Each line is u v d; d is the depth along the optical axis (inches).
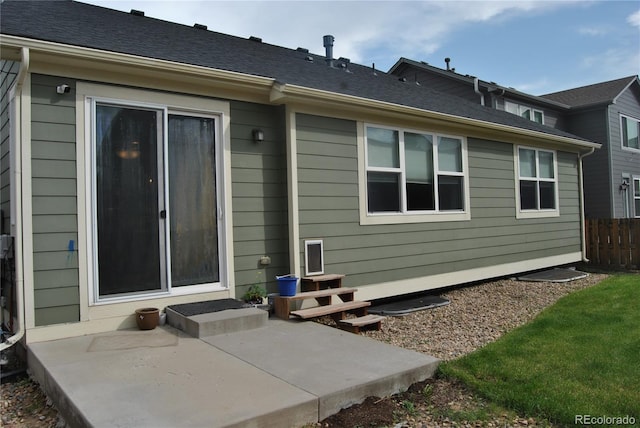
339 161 253.1
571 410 121.5
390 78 431.8
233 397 117.0
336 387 124.6
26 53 159.5
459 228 322.7
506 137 363.6
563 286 337.1
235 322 181.9
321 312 207.3
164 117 198.5
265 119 232.7
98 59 174.6
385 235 274.8
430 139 305.6
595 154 634.2
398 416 123.6
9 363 172.7
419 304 269.9
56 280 171.6
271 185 233.3
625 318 213.9
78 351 155.6
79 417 108.3
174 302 199.2
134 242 190.4
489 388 137.6
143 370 137.0
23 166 165.9
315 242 239.6
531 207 393.4
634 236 436.1
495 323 230.1
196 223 209.5
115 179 186.7
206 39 295.0
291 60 329.4
